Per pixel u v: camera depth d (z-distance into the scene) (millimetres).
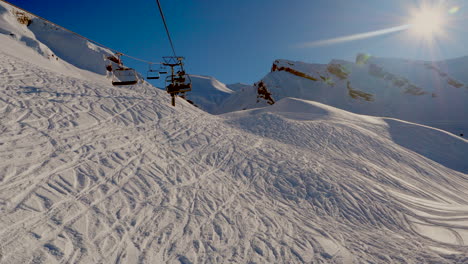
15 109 7684
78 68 43500
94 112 10156
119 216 4918
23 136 6352
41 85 11016
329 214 7547
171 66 16672
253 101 92312
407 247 5922
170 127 12328
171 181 7242
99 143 7719
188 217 5668
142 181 6602
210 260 4430
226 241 5113
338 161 13430
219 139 12844
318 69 102812
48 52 36938
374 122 26359
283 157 12062
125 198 5594
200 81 166875
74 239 3918
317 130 19547
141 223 4953
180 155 9641
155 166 7805
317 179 9766
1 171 4750
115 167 6750
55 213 4293
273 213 6957
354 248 5656
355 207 8109
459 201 11562
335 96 86688
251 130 18859
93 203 4977
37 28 49531
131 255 4035
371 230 6871
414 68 89625
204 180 8102
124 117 11141
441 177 14844
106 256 3842
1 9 43562
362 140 18609
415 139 22188
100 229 4371
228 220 5984
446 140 22453
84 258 3637
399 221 7559
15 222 3736
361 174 11742
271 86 92375
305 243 5590
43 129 7152
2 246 3270
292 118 24859
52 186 4949
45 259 3354
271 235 5699
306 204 8008
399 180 12000
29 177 4926
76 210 4586
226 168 9781
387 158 16062
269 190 8664
